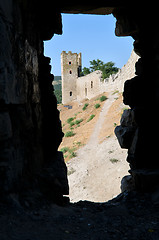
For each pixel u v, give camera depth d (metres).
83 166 15.00
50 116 6.61
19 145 3.86
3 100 3.06
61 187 5.02
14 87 3.55
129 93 7.00
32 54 4.89
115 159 14.44
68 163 16.19
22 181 3.92
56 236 2.87
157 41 5.94
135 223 3.71
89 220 3.88
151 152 6.39
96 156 16.14
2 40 3.07
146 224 3.63
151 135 6.42
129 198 5.48
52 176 5.07
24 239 2.53
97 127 23.61
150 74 6.59
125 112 7.34
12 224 2.81
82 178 13.22
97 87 43.50
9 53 3.35
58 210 4.18
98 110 29.64
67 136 24.50
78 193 11.72
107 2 6.30
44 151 6.00
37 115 5.21
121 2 6.37
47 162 6.00
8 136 3.25
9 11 3.42
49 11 6.19
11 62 3.43
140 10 6.52
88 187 12.08
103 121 25.03
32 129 4.78
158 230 3.35
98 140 19.66
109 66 52.12
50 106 6.63
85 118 30.06
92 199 10.66
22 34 4.13
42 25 6.13
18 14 3.90
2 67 3.05
